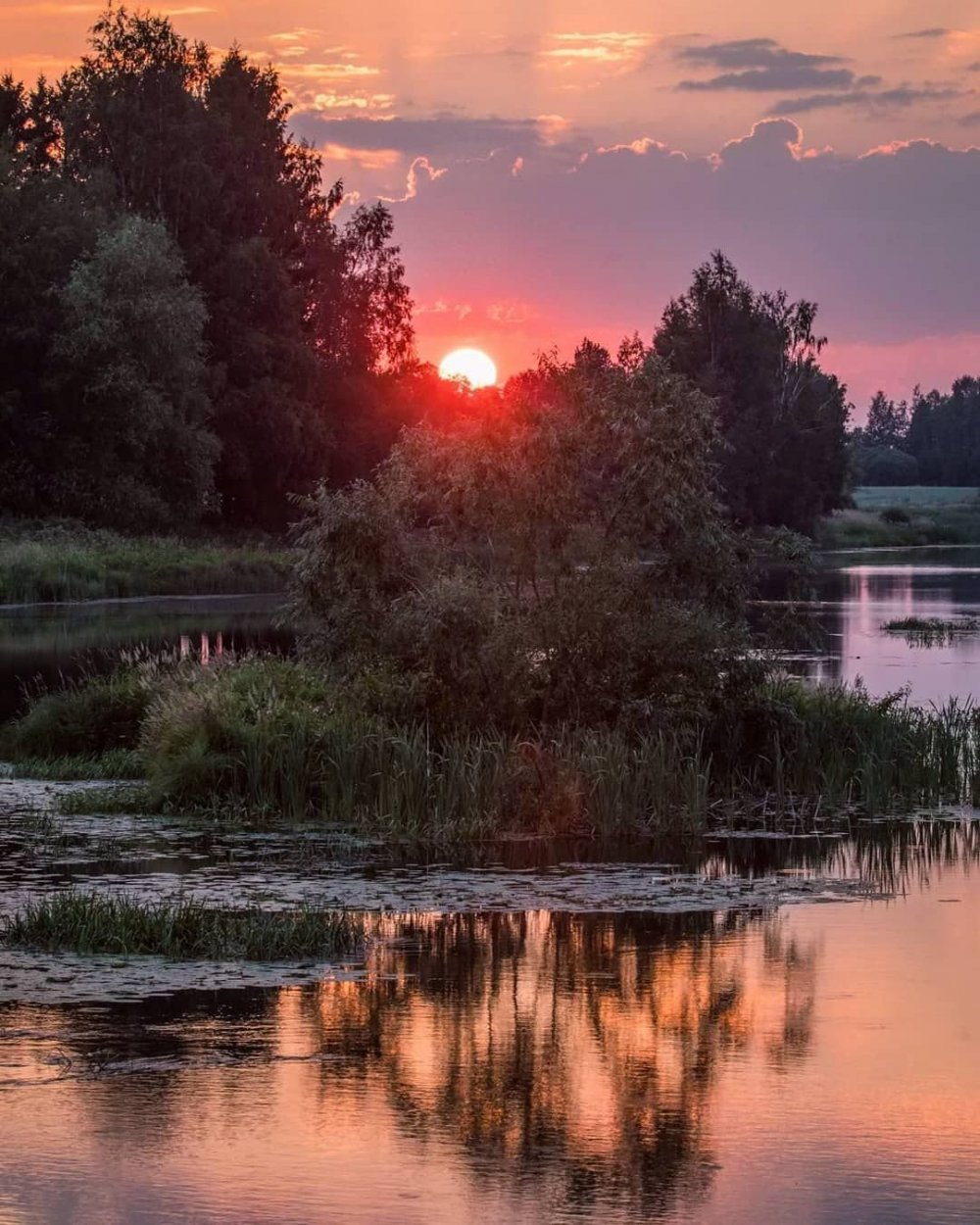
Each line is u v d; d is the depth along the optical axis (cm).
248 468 18188
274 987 2441
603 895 3133
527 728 4316
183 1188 1706
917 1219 1653
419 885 3195
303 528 4653
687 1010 2350
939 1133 1880
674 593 4525
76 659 7794
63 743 4891
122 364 15538
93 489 15938
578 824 3828
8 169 16550
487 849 3612
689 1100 1986
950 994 2447
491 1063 2108
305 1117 1912
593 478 4531
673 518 4447
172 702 4497
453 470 4503
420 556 4591
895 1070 2095
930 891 3209
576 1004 2375
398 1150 1817
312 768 4044
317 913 2764
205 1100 1959
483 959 2620
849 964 2614
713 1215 1656
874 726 4572
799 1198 1700
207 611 11931
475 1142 1844
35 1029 2216
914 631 9781
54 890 3088
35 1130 1861
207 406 16662
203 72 18838
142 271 15500
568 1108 1952
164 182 18088
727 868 3425
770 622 4697
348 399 19938
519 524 4478
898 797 4347
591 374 4634
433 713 4319
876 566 19925
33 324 15975
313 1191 1708
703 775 3981
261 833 3744
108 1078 2030
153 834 3716
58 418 16175
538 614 4366
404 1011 2328
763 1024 2284
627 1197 1702
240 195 18800
